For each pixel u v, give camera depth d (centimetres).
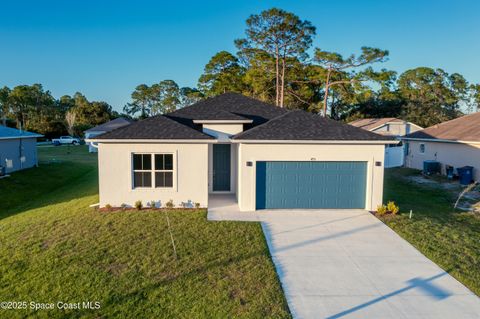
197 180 1331
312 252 916
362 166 1335
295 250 929
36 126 6028
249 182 1312
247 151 1306
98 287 711
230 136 1505
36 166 2636
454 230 1093
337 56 3297
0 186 1834
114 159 1304
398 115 5103
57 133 6172
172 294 684
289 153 1315
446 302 676
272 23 3322
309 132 1338
